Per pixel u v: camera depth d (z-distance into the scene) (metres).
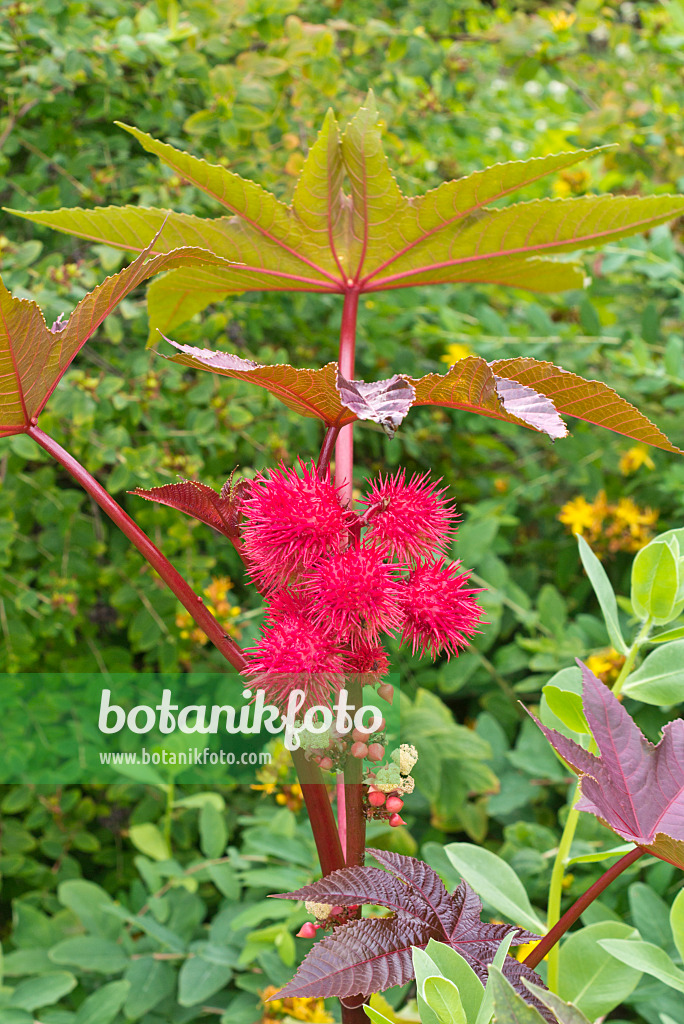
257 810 0.82
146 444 0.92
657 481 1.00
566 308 1.13
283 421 0.92
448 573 0.38
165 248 0.49
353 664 0.38
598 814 0.38
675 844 0.35
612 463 0.99
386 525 0.38
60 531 0.87
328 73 0.92
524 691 0.96
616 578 0.98
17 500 0.87
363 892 0.39
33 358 0.38
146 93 0.95
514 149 1.37
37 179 0.88
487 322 1.02
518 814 0.88
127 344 0.94
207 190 0.47
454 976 0.37
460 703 1.13
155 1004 0.75
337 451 0.46
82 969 0.82
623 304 1.19
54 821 0.91
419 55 1.00
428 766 0.81
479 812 0.85
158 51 0.85
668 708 0.79
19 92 0.85
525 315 1.11
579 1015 0.32
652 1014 0.59
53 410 0.79
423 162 1.09
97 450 0.84
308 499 0.37
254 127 0.89
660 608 0.48
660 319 1.09
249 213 0.48
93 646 0.91
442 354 1.19
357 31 0.99
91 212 0.47
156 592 0.87
